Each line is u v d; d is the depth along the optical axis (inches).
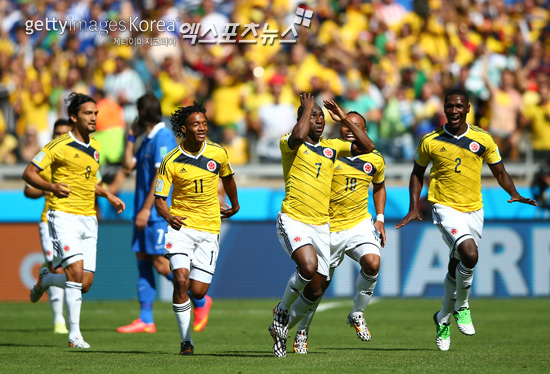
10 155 2175.2
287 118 2117.4
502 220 1892.2
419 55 2278.5
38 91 2237.9
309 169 821.9
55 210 987.3
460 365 741.9
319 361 776.9
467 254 896.9
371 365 739.4
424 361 778.2
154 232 1218.6
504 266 1888.5
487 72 2258.9
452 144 933.2
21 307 1721.2
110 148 1934.1
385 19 2330.2
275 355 832.9
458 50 2311.8
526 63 2324.1
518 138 2122.3
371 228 946.1
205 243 876.0
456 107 925.8
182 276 850.8
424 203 1926.7
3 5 2378.2
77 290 973.8
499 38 2348.7
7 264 1877.5
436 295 1878.7
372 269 915.4
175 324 1368.1
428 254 1887.3
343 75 2208.4
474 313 1541.6
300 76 2177.7
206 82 2190.0
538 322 1365.7
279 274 1897.1
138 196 1234.6
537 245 1894.7
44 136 2220.7
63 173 979.3
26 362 773.3
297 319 867.4
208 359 800.3
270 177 2053.4
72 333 973.8
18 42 2316.7
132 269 1873.8
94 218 1015.6
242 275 1886.1
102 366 732.0
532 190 1951.3
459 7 2367.1
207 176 868.6
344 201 936.3
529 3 2406.5
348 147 836.0
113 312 1589.6
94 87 2220.7
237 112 2153.1
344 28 2281.0
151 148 1214.3
